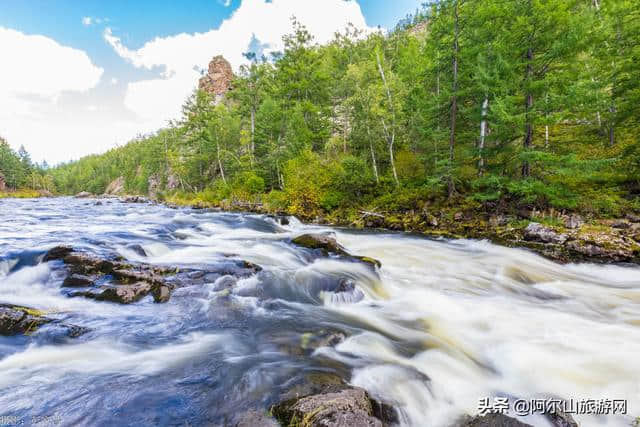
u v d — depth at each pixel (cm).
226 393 364
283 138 3728
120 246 957
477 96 1797
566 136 2209
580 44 1349
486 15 1695
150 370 413
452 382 443
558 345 559
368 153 2689
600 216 1339
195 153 5416
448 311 709
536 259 1134
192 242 1179
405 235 1636
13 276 701
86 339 479
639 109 1518
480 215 1636
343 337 545
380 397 384
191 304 626
